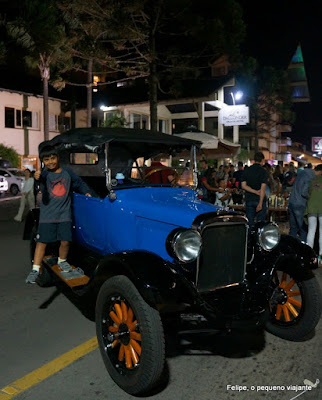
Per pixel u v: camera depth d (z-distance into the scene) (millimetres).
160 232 3898
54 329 4512
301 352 4016
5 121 27188
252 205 8258
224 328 3410
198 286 3666
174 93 20422
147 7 16922
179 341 4281
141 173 5402
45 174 4844
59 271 4754
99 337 3678
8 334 4371
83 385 3418
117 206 4398
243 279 3979
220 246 3783
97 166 5422
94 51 18141
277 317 4410
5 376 3520
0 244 8844
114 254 3555
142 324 3172
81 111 30797
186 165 5504
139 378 3176
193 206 4047
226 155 16078
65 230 4809
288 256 4066
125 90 31391
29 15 20422
